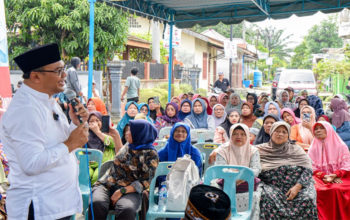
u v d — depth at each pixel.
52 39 14.93
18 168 2.61
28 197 2.60
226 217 1.86
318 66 27.00
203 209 1.84
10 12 14.75
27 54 2.53
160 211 4.28
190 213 1.88
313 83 19.80
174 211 4.20
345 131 7.87
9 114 2.55
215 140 6.72
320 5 11.65
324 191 5.04
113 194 4.28
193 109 8.04
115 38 14.97
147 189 4.46
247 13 12.38
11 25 15.03
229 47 25.20
